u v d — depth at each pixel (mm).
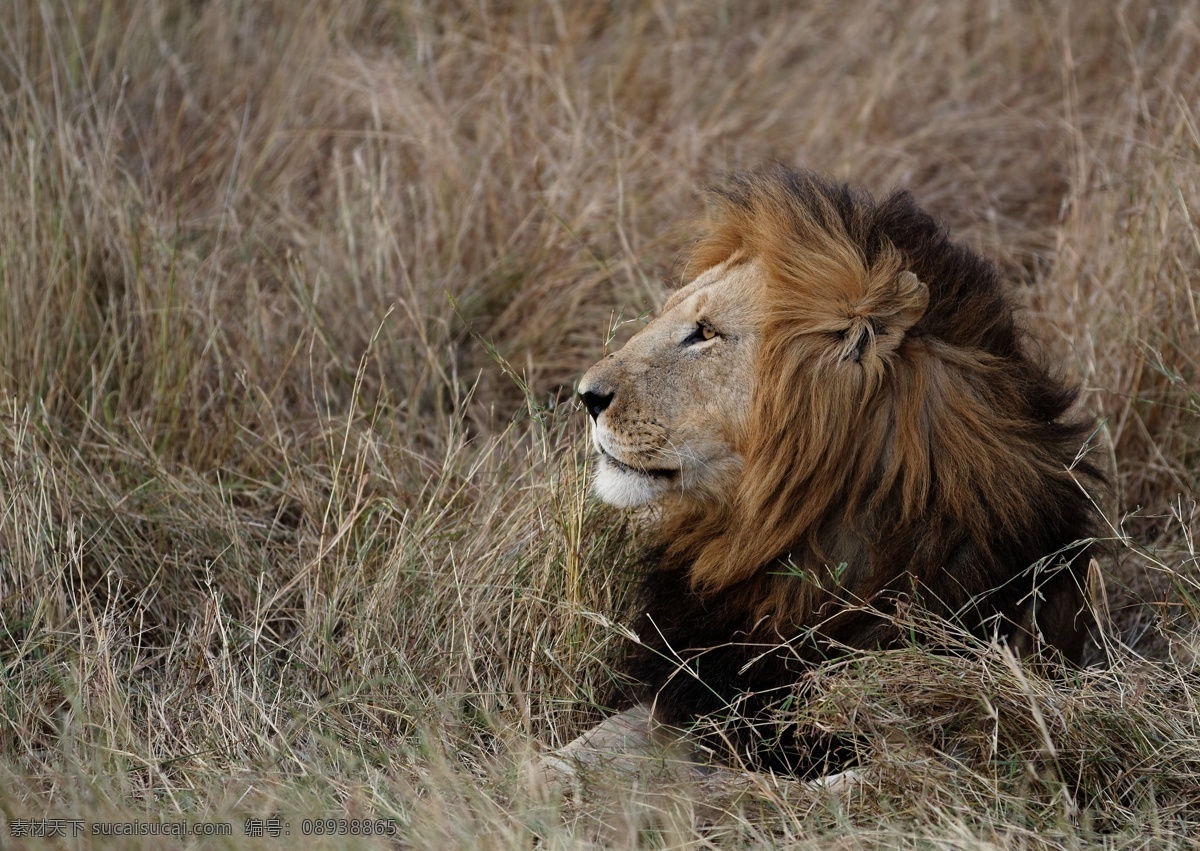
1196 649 7477
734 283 7527
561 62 14773
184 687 7996
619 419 7520
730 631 7562
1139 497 10016
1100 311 10688
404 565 8617
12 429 9328
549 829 6211
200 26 15227
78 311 10836
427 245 12305
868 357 7020
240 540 9211
